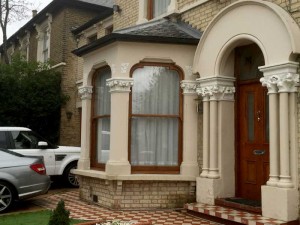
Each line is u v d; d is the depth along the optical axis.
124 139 9.36
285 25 7.32
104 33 16.59
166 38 9.43
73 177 13.80
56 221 5.55
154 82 9.77
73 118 18.09
